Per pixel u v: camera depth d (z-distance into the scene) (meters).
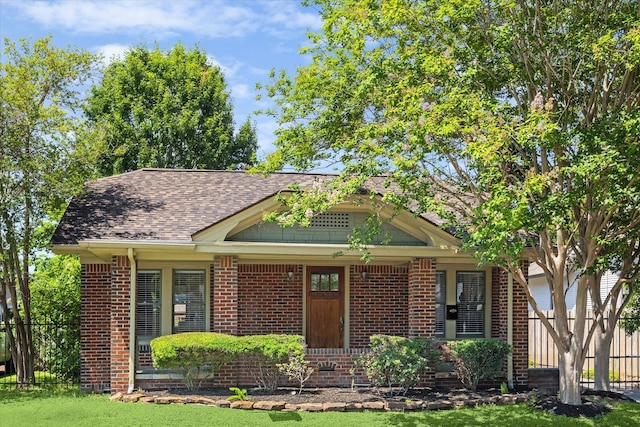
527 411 15.00
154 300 18.75
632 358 21.25
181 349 15.84
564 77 14.62
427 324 17.73
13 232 18.70
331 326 19.81
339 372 17.56
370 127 13.52
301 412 14.59
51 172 18.16
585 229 15.25
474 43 13.95
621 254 15.82
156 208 18.89
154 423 13.48
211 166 36.56
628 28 13.36
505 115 13.66
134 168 35.34
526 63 14.17
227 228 16.77
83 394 17.11
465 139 13.44
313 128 15.80
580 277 15.12
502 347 17.05
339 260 19.42
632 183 12.83
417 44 13.53
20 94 17.75
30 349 19.53
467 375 17.11
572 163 12.55
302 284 19.75
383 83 14.41
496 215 12.14
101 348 18.41
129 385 16.67
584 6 13.66
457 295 19.91
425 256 17.67
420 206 14.72
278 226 17.58
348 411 14.86
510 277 18.33
